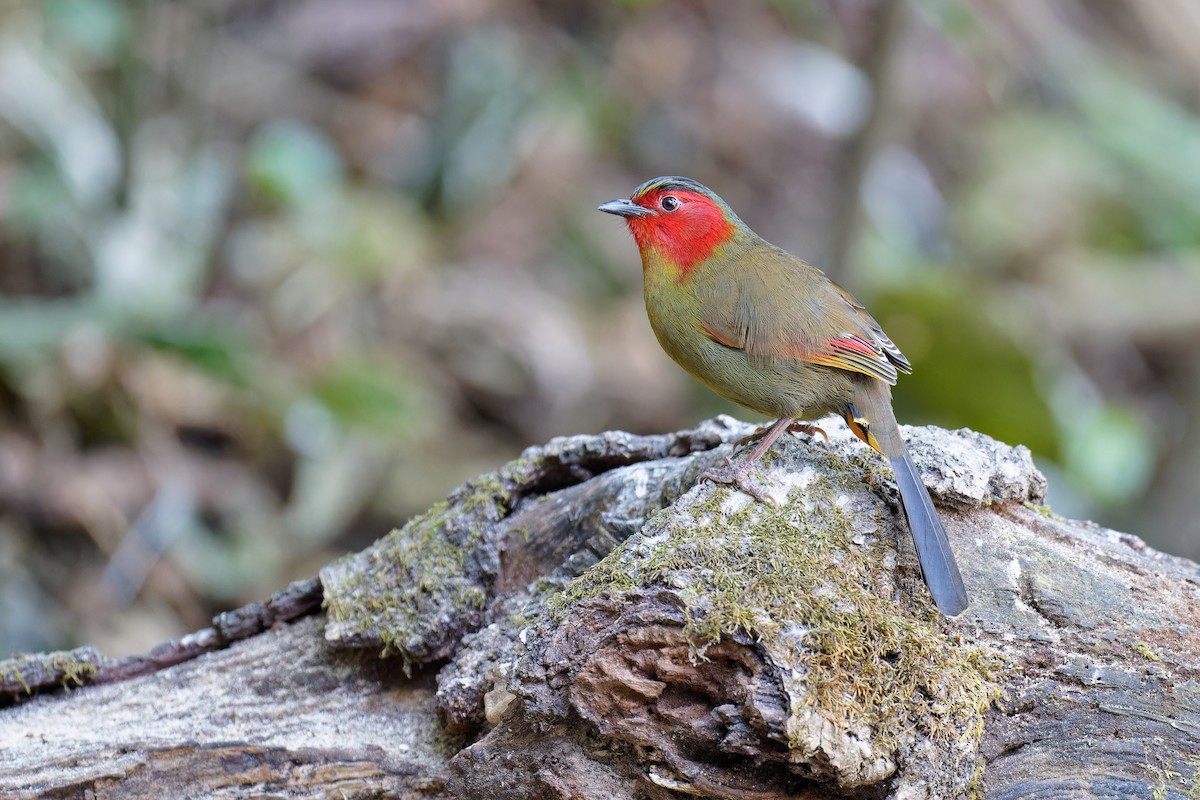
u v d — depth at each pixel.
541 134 16.14
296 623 6.84
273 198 13.66
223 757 6.09
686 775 5.39
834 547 5.80
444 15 16.61
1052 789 5.48
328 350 13.58
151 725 6.43
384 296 14.32
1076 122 18.22
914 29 17.94
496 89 15.95
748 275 7.17
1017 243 17.20
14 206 12.60
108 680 6.79
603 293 15.66
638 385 14.76
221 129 15.17
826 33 17.56
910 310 13.11
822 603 5.41
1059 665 5.68
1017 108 18.38
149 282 12.57
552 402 14.33
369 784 6.09
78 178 12.77
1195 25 20.05
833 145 17.30
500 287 14.98
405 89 16.23
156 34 12.97
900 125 16.78
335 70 16.19
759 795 5.41
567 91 16.58
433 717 6.36
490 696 5.77
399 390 12.78
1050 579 5.91
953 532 6.11
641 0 15.89
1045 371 13.36
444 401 13.94
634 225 7.44
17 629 10.73
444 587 6.43
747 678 5.23
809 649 5.27
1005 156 17.88
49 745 6.25
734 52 17.69
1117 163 17.88
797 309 7.01
